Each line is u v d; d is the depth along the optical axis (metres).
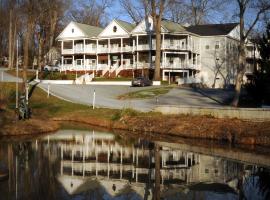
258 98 42.72
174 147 28.52
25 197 16.17
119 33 82.94
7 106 44.22
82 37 86.12
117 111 42.25
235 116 34.69
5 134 32.94
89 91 56.97
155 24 69.62
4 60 113.81
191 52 78.25
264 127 30.48
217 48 80.31
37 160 23.31
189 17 98.38
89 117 41.88
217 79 80.44
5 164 22.03
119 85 64.56
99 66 83.19
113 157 24.91
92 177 19.89
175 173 20.86
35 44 101.44
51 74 77.75
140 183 18.97
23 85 52.16
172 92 55.75
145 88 60.00
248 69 80.19
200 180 19.53
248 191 17.55
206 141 31.33
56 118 43.53
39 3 61.25
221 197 16.77
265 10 42.53
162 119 37.41
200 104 46.28
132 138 32.50
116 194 17.06
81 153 25.89
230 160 24.00
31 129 34.62
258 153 26.19
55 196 16.47
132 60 83.31
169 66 75.44
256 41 46.59
